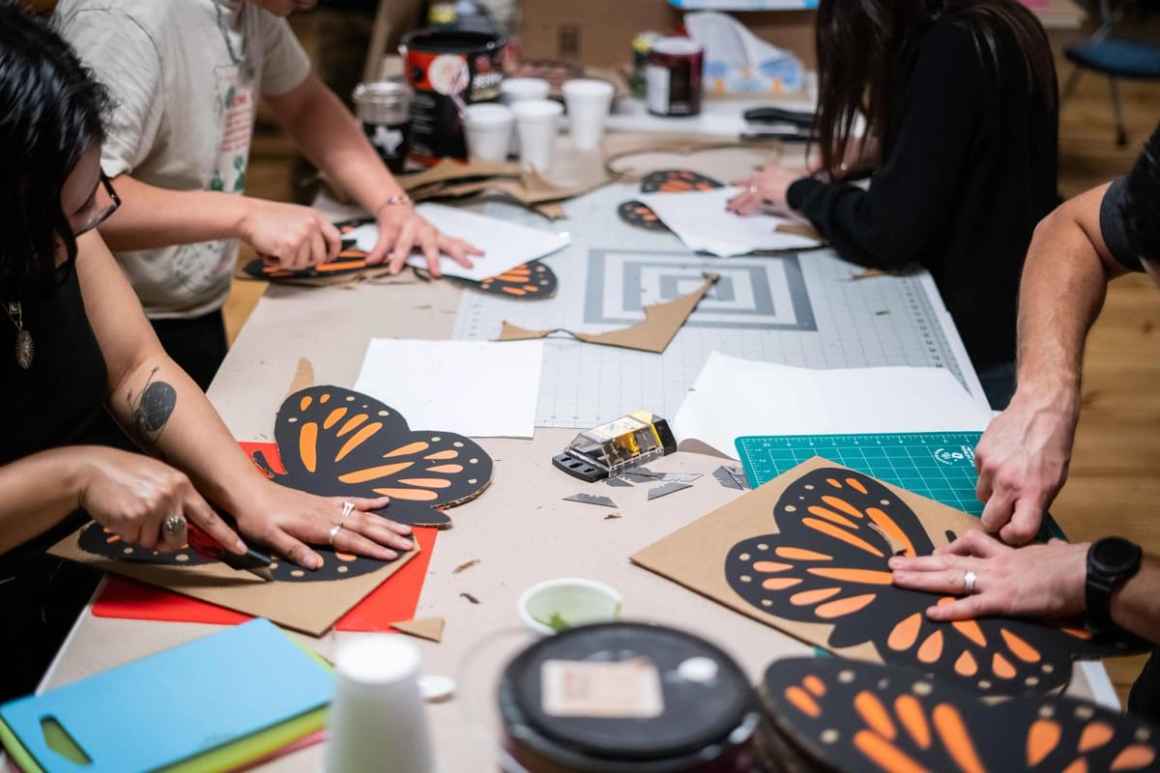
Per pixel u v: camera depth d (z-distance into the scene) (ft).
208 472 4.42
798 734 3.10
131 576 4.04
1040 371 4.73
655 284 6.37
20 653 4.70
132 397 4.68
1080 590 3.82
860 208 6.57
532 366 5.47
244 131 6.72
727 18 9.42
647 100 8.97
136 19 5.66
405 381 5.32
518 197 7.32
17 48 3.59
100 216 4.30
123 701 3.41
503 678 2.64
